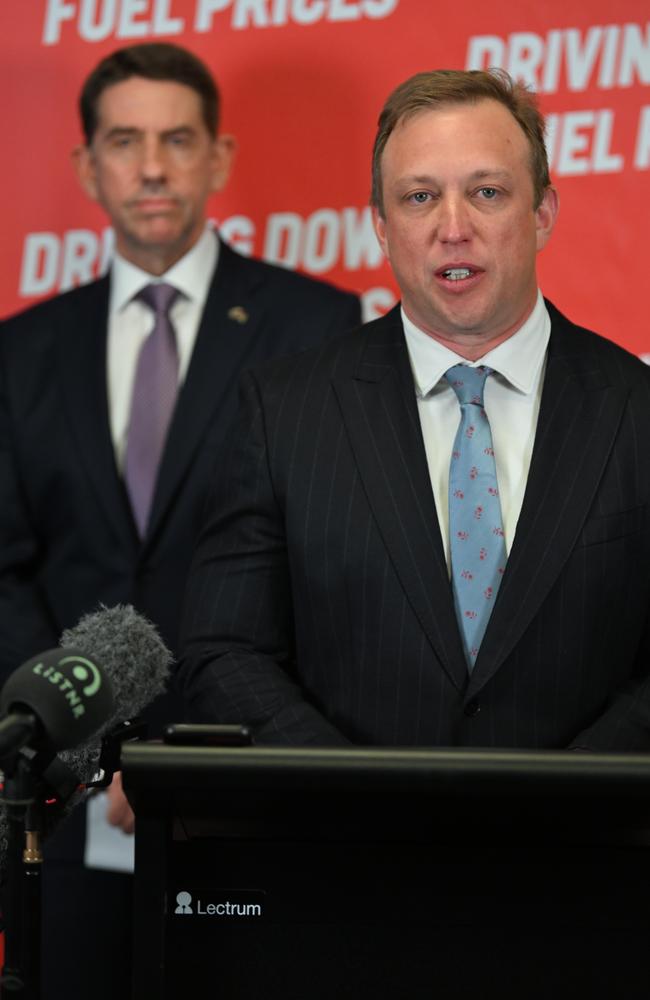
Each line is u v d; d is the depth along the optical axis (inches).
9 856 88.2
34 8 223.6
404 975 86.7
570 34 214.4
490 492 131.5
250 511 136.5
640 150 213.3
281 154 221.3
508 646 126.0
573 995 86.4
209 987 87.2
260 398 139.9
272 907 87.4
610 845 86.7
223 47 221.8
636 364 138.4
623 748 124.1
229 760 84.7
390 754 84.9
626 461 131.0
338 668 131.8
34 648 190.1
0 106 223.8
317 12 219.9
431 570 128.6
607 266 214.4
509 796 84.5
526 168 131.8
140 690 114.2
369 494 131.1
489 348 135.5
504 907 86.8
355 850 87.2
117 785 178.9
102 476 195.2
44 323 207.0
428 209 130.0
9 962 87.7
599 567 128.3
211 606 136.2
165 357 201.0
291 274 209.3
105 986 171.6
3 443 199.3
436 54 217.5
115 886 174.1
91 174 212.2
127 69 203.5
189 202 203.5
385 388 135.8
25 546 197.5
